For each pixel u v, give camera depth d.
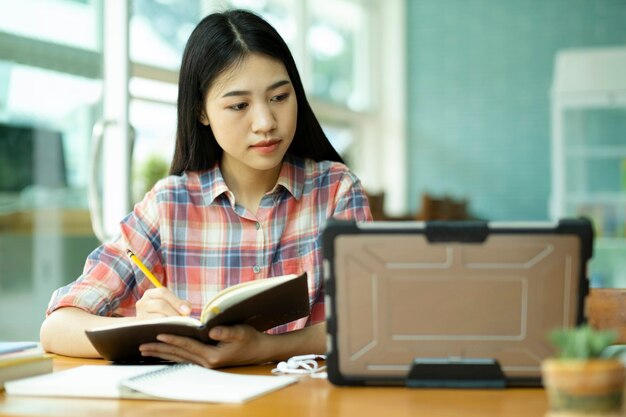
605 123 5.61
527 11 6.84
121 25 3.25
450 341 1.08
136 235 1.62
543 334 1.07
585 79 5.47
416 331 1.08
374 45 7.18
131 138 3.24
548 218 6.82
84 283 1.56
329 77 6.71
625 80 5.40
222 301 1.22
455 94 7.05
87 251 3.24
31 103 3.01
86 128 3.23
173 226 1.63
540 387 1.08
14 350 1.22
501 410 0.96
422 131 7.14
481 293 1.07
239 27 1.49
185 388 1.07
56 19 3.10
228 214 1.63
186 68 1.54
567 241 1.06
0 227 2.92
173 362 1.35
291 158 1.68
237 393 1.04
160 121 3.95
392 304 1.08
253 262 1.62
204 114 1.58
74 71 3.17
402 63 7.13
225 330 1.24
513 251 1.06
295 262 1.64
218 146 1.64
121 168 3.21
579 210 5.56
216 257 1.63
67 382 1.11
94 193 2.99
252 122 1.47
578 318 1.06
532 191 6.86
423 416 0.93
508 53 6.90
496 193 6.95
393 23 7.15
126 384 1.06
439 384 1.08
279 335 1.35
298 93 1.61
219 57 1.48
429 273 1.08
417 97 7.15
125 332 1.25
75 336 1.43
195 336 1.25
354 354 1.10
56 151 3.12
